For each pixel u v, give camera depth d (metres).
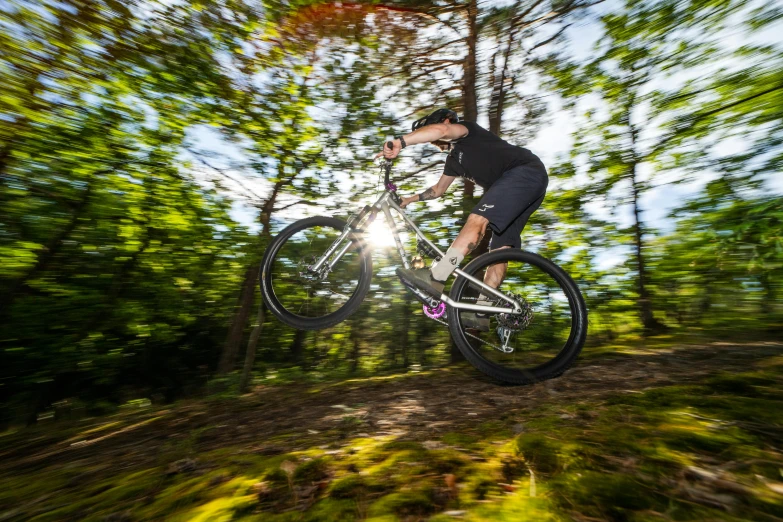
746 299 6.16
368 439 1.84
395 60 6.26
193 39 6.11
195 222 7.79
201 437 2.44
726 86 6.34
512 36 6.03
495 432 1.77
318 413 2.58
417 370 4.21
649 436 1.52
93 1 5.40
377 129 6.60
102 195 7.41
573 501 1.17
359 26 5.88
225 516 1.26
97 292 8.61
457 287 2.66
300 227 2.93
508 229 3.05
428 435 1.85
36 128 6.10
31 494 1.91
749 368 2.51
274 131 6.98
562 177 7.37
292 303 3.34
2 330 8.20
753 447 1.38
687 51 6.50
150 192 7.19
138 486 1.64
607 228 7.63
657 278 7.47
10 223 7.36
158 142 6.87
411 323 9.01
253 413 2.92
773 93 5.84
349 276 3.30
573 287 2.71
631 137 7.24
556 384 2.56
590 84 6.97
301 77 6.68
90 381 10.36
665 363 2.88
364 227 2.87
